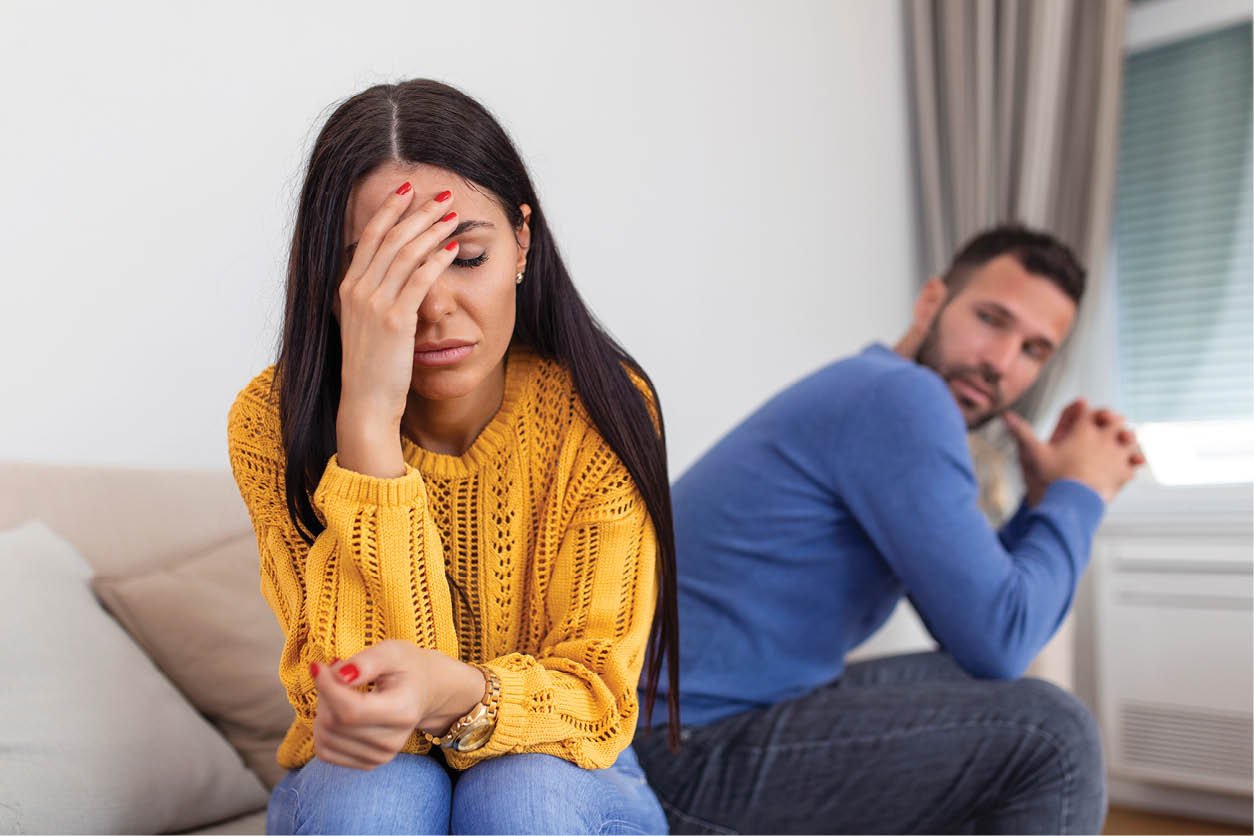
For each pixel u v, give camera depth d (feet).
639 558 3.49
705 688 4.70
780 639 4.81
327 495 2.93
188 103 5.55
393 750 2.52
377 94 3.01
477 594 3.43
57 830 3.56
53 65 5.11
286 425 3.08
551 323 3.43
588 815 2.97
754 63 8.96
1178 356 9.74
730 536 4.87
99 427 5.21
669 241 8.09
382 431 2.95
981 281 5.84
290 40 5.96
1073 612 9.26
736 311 8.63
